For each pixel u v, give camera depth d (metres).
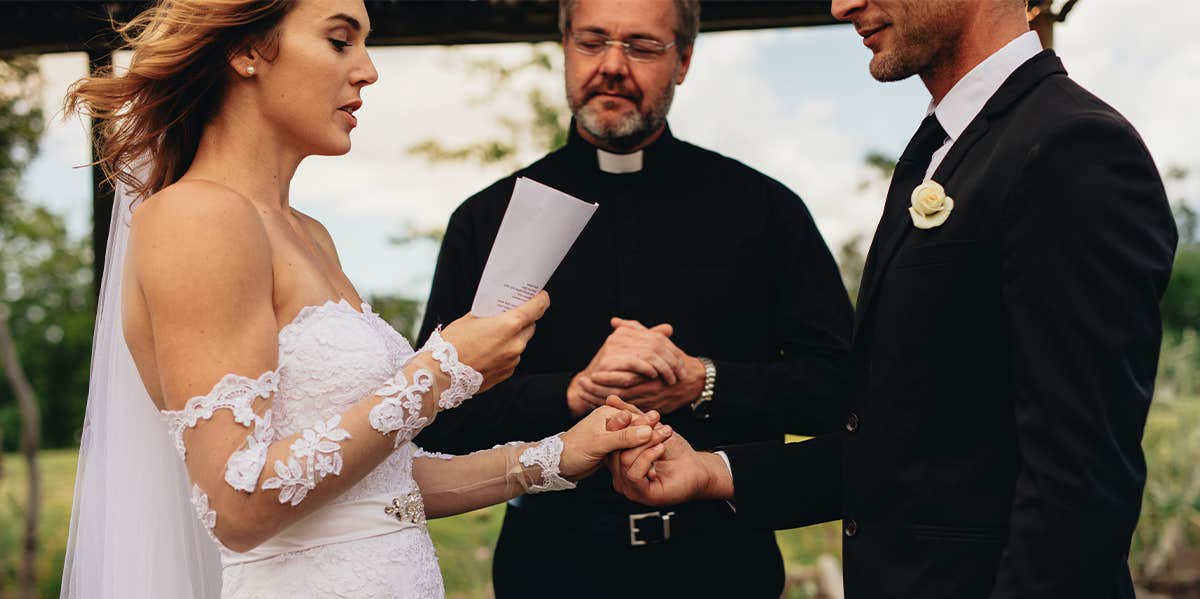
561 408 2.96
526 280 2.24
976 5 2.14
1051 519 1.79
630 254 3.21
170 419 1.85
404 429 1.95
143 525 2.22
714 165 3.36
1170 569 5.35
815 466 2.58
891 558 2.09
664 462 2.54
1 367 18.69
